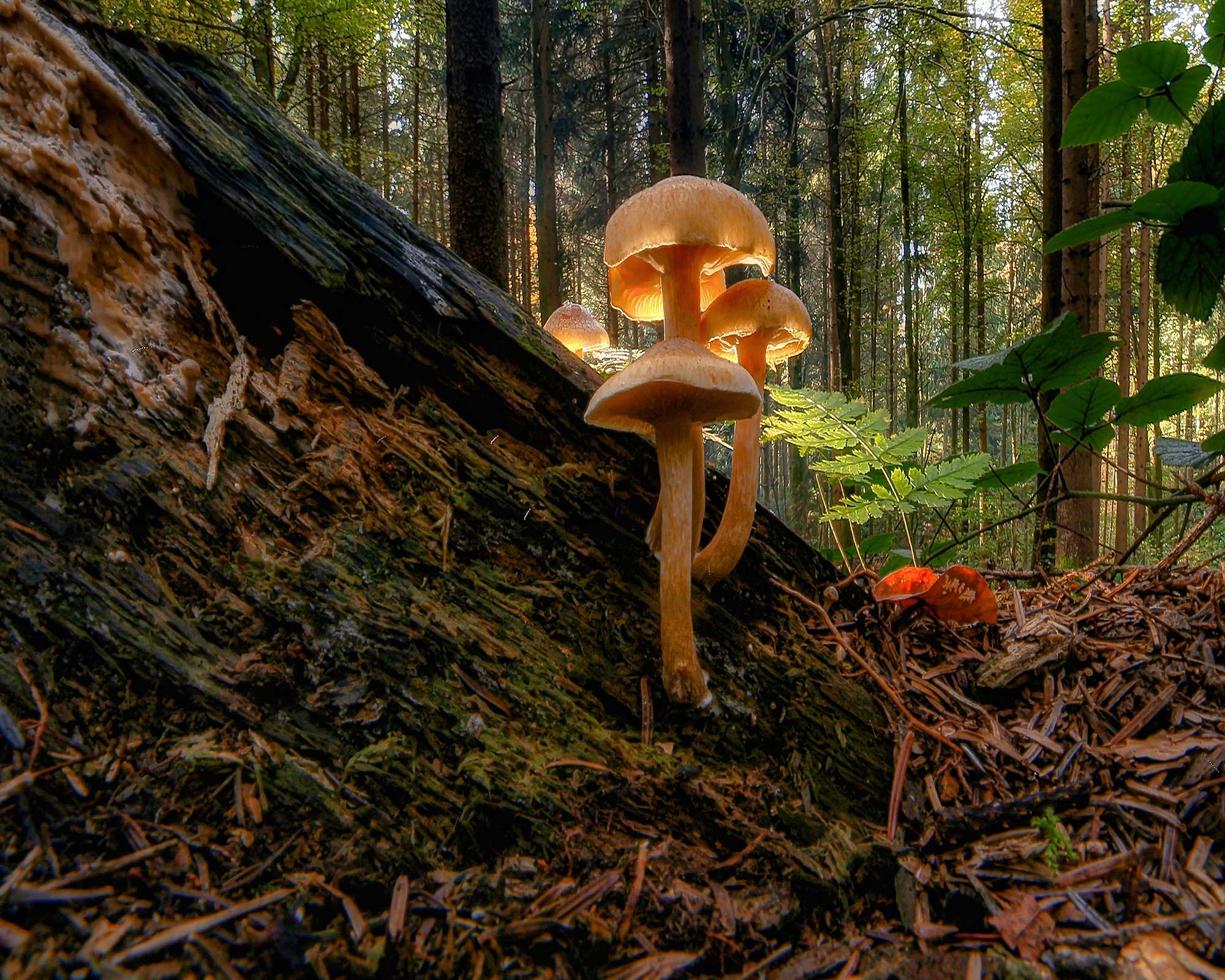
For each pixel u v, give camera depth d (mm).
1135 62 358
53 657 191
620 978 184
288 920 171
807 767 253
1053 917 207
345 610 226
